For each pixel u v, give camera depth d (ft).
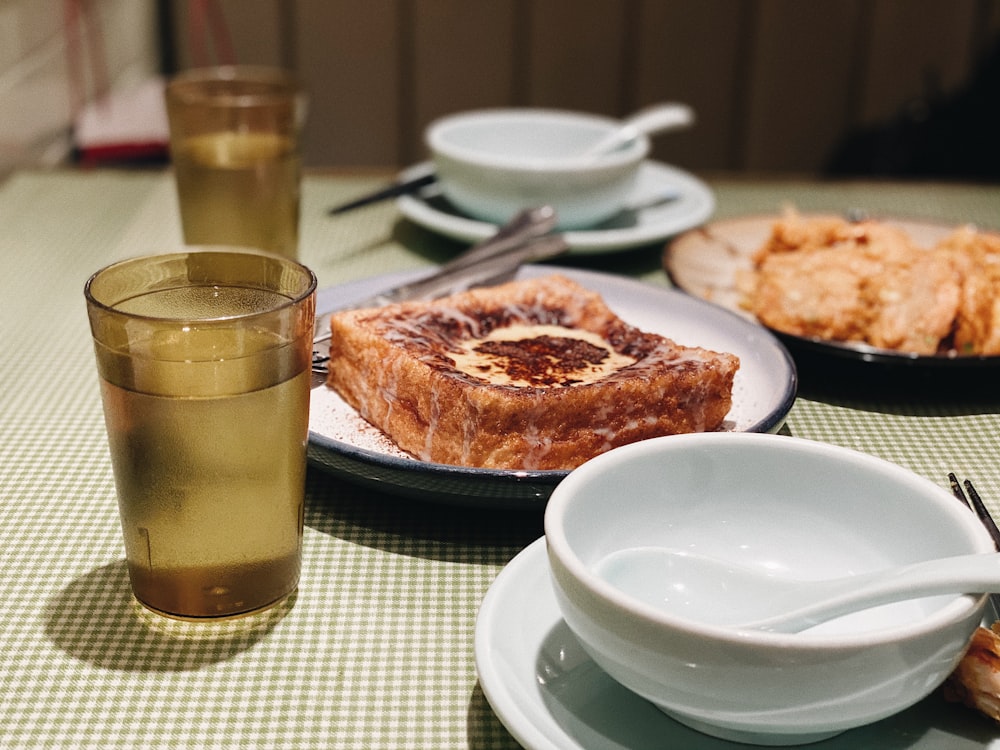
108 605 2.01
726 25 9.14
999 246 3.46
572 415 2.27
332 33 9.09
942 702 1.63
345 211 4.23
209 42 9.08
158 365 1.75
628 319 3.10
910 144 8.59
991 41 9.16
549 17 9.08
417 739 1.67
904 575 1.49
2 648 1.88
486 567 2.15
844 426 2.74
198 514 1.86
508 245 3.45
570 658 1.73
